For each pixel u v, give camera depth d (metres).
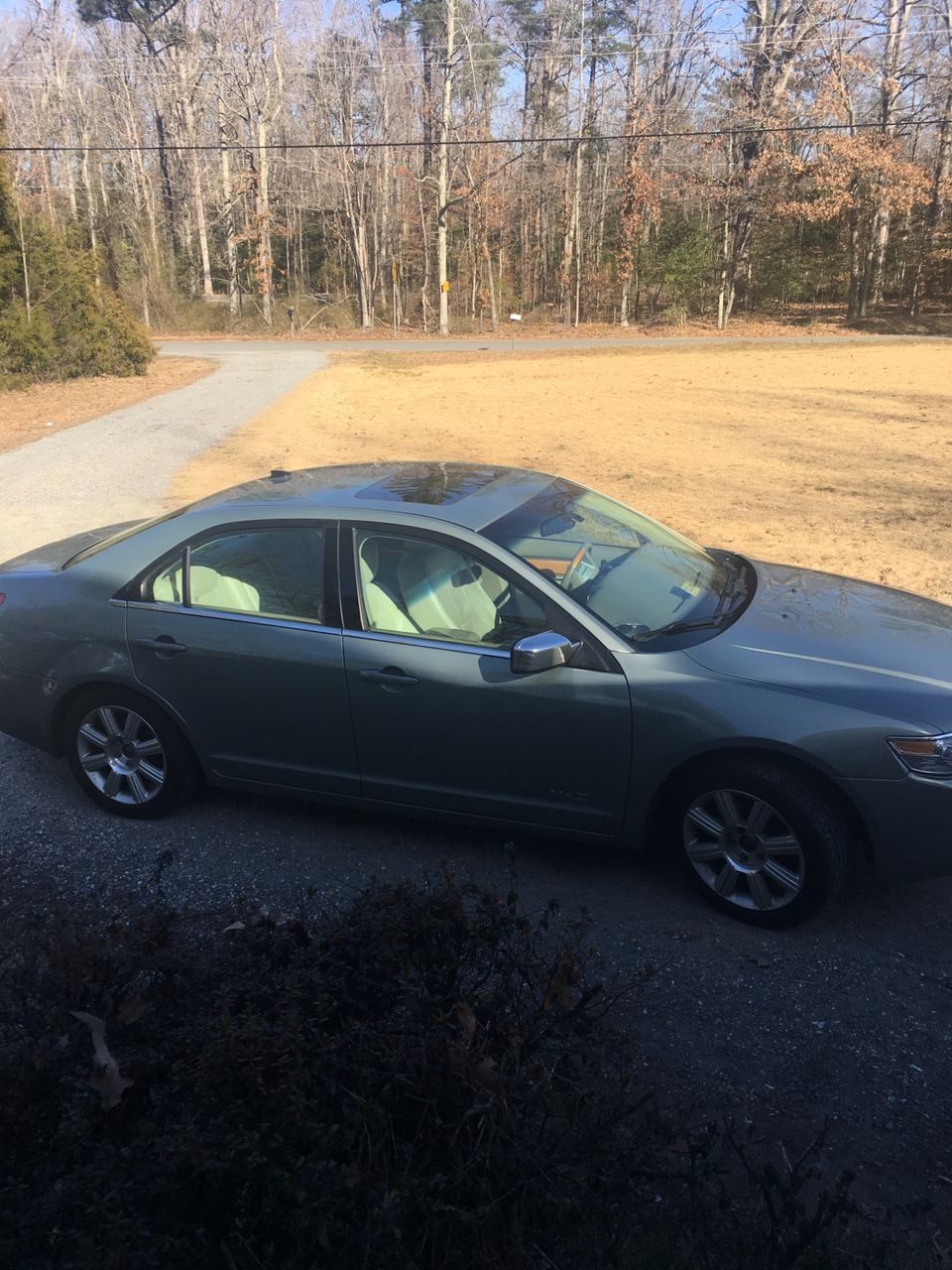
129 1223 1.75
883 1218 2.41
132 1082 2.05
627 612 3.98
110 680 4.45
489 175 52.28
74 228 29.27
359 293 58.84
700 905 3.86
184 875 4.06
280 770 4.34
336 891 3.92
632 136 38.81
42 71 59.31
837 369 27.55
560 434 16.45
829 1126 2.63
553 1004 2.35
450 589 4.02
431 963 2.43
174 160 60.47
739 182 49.66
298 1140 1.93
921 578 7.86
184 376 26.55
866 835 3.56
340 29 56.94
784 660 3.75
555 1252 1.99
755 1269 1.96
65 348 24.89
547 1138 2.09
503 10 54.91
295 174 60.62
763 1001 3.28
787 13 46.50
